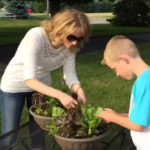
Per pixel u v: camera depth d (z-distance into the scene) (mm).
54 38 2398
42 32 2479
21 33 15672
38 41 2447
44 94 2400
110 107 5027
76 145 1938
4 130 2861
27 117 4406
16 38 13367
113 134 2436
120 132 2471
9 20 28188
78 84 2715
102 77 6742
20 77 2680
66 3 20266
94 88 5938
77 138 1958
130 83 6344
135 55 2100
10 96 2756
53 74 6695
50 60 2613
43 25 2508
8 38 13320
